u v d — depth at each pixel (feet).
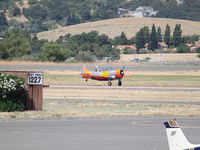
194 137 209.97
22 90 326.24
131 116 300.81
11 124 248.93
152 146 181.27
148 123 260.83
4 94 312.50
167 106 385.91
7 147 176.04
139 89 556.10
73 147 177.17
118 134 213.66
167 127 124.26
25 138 198.18
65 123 256.11
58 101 429.79
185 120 281.74
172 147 123.13
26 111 320.91
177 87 587.68
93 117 290.97
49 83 652.89
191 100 446.60
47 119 276.41
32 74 341.62
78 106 386.52
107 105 395.75
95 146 179.83
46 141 190.80
